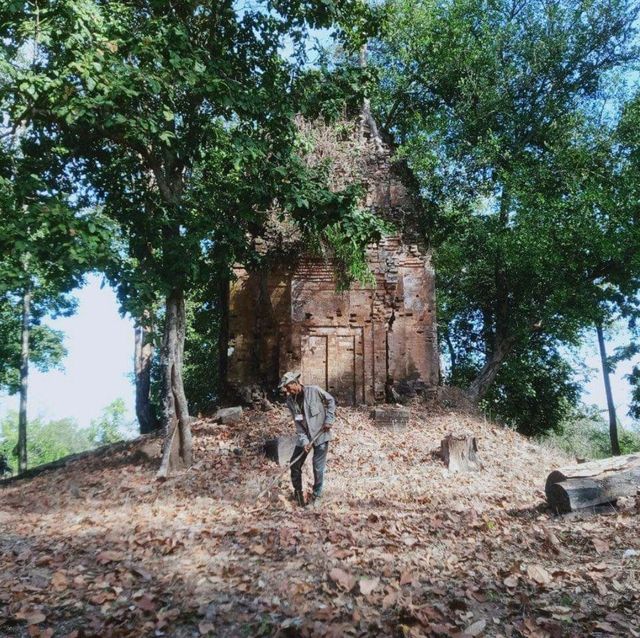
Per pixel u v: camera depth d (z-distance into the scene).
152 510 7.84
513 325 20.00
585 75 19.97
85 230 8.62
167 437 10.28
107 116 8.77
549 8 19.70
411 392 14.28
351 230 10.10
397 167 16.44
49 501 9.23
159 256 11.20
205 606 4.51
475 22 20.89
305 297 14.59
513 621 4.16
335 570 4.89
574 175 17.97
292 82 11.22
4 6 8.14
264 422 12.70
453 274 22.39
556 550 5.51
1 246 8.40
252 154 9.70
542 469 10.81
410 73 21.08
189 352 25.42
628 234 16.48
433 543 5.89
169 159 10.45
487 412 22.53
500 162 19.72
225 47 10.93
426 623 4.03
